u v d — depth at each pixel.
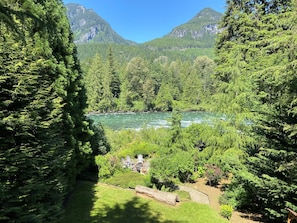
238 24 14.37
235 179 8.93
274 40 6.57
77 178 11.04
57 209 5.96
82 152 9.80
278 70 6.20
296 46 5.96
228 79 12.37
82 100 10.69
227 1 15.73
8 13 3.52
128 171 12.32
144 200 8.83
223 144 11.07
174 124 12.13
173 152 11.51
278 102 6.79
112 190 9.75
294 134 6.10
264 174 6.96
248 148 8.64
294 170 6.28
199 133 12.83
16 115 4.80
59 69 7.16
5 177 4.58
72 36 9.62
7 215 4.51
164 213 7.87
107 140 15.54
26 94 5.08
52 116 6.09
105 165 11.61
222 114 11.16
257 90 8.63
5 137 4.61
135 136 18.14
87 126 10.48
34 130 5.24
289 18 6.33
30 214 4.85
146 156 15.12
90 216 7.38
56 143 6.14
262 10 13.89
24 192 4.69
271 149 6.73
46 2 7.26
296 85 6.23
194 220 7.50
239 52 11.91
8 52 5.02
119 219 7.26
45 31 6.41
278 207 7.18
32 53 5.76
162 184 10.26
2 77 4.62
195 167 11.94
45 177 5.91
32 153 5.00
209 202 9.12
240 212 8.41
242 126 10.06
